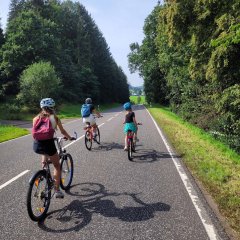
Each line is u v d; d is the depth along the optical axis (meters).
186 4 17.45
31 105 45.72
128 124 10.30
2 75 57.12
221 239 4.69
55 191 6.10
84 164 9.55
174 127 20.14
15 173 8.72
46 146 5.71
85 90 79.31
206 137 16.17
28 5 69.75
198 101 24.95
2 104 48.12
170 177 7.98
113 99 106.69
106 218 5.52
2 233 5.02
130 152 9.98
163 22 19.36
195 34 17.48
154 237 4.79
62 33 80.75
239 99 13.01
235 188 7.01
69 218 5.55
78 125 23.12
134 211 5.80
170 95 45.97
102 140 14.45
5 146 13.69
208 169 8.74
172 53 37.38
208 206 5.97
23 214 5.77
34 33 56.97
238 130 14.66
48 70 44.66
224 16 13.78
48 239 4.80
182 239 4.71
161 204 6.11
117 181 7.70
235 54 13.46
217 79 14.87
